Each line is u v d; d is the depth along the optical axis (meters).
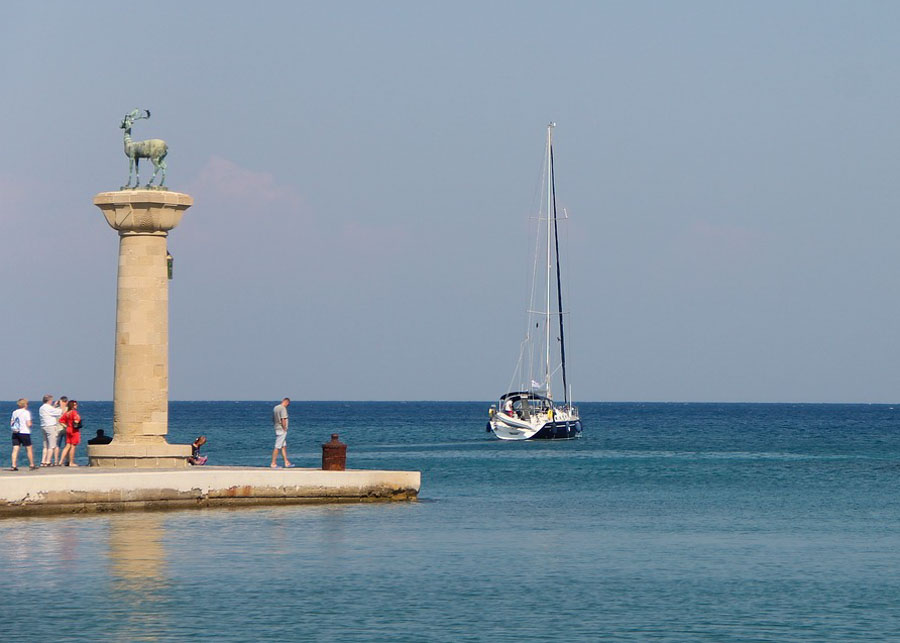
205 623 34.09
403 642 32.44
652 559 46.50
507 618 35.41
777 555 47.94
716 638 33.41
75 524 51.00
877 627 34.81
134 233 62.22
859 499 75.19
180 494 56.62
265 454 126.19
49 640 32.06
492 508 65.19
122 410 62.28
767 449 151.88
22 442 58.03
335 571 42.16
